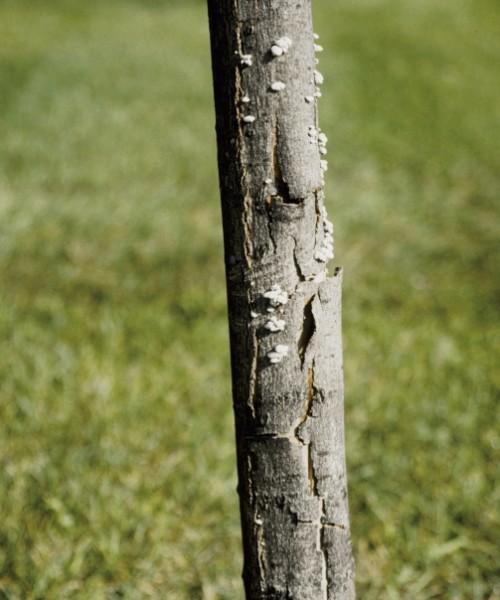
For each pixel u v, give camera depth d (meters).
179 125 11.16
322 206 1.79
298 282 1.78
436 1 20.58
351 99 12.87
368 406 4.64
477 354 5.29
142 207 8.09
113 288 6.30
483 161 10.23
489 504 3.87
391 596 3.33
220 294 6.22
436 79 14.21
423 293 6.45
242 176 1.71
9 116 10.90
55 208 7.88
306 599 1.96
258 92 1.65
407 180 9.57
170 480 3.96
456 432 4.45
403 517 3.81
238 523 3.75
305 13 1.65
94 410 4.45
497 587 3.42
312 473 1.88
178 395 4.68
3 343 5.17
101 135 10.44
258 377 1.82
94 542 3.51
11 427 4.30
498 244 7.62
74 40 16.08
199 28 17.55
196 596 3.38
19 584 3.31
